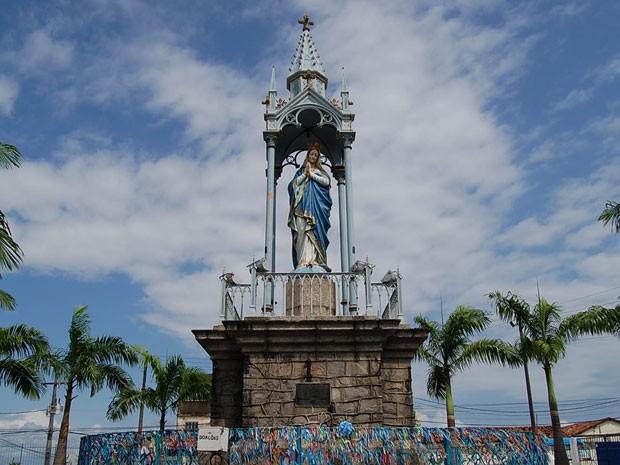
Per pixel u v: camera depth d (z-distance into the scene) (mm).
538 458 14414
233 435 14086
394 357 17234
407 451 13859
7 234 14117
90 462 15406
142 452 14609
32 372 24078
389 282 17641
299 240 19562
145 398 31469
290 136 22625
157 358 31922
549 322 27656
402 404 16719
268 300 17453
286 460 13672
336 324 16078
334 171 22734
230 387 17141
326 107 20703
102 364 28656
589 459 33000
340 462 13617
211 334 17094
